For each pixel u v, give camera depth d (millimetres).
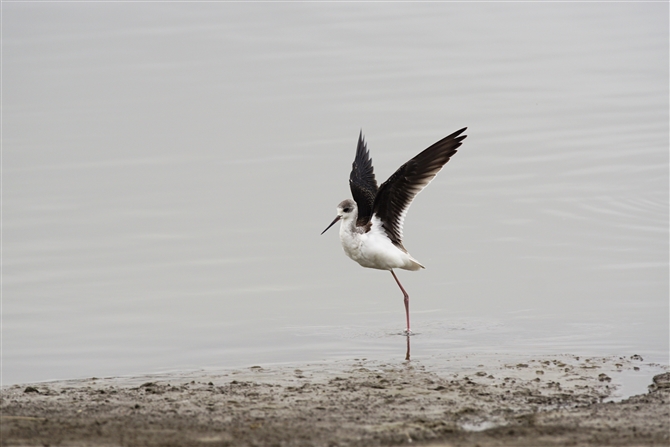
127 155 22828
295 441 8172
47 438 8195
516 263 16094
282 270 16203
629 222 18109
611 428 8531
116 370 11484
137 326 13453
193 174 21422
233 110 25938
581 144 22891
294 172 21375
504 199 19484
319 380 10672
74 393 10195
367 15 34000
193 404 9578
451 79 28234
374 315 13875
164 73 29031
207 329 13281
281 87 27656
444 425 8680
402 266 13281
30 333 13141
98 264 16391
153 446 7980
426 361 11531
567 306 13883
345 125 24531
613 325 12922
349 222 13398
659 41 32000
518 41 31922
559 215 18547
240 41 31344
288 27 32875
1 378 11172
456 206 19141
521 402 9633
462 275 15594
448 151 12562
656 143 22828
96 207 19406
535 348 12023
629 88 27484
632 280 15047
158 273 15984
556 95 26922
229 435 8352
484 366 11211
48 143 23641
